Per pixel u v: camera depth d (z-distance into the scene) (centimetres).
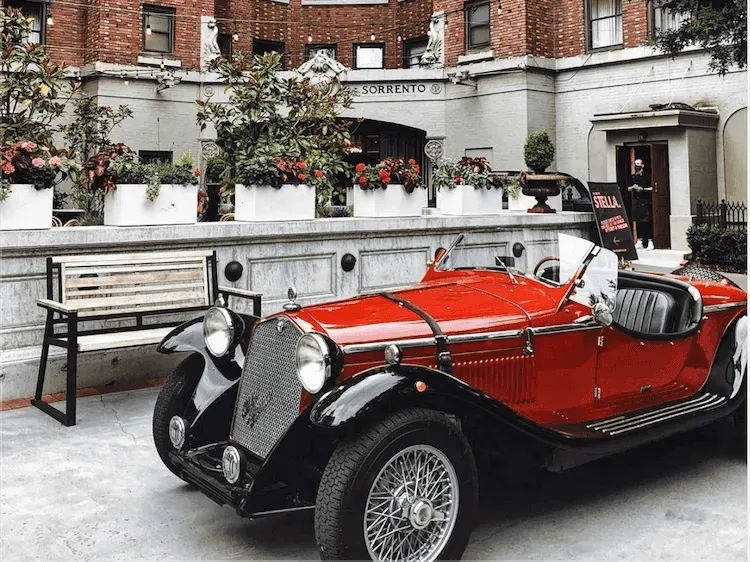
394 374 335
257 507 343
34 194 625
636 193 1711
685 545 375
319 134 1062
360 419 316
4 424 561
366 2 2392
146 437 536
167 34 2003
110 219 709
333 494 316
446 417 345
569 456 392
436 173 987
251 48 2270
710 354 499
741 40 1233
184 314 716
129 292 636
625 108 1866
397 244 862
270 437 373
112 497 434
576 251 433
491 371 396
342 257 817
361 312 398
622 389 455
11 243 607
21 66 1001
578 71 1947
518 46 1934
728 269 1420
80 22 1952
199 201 893
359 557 319
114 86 1917
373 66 2422
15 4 1875
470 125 2064
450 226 904
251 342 398
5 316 621
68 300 604
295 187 791
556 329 412
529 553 366
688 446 531
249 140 992
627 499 435
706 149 1683
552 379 419
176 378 446
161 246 689
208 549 374
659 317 505
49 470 472
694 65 1734
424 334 378
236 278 739
